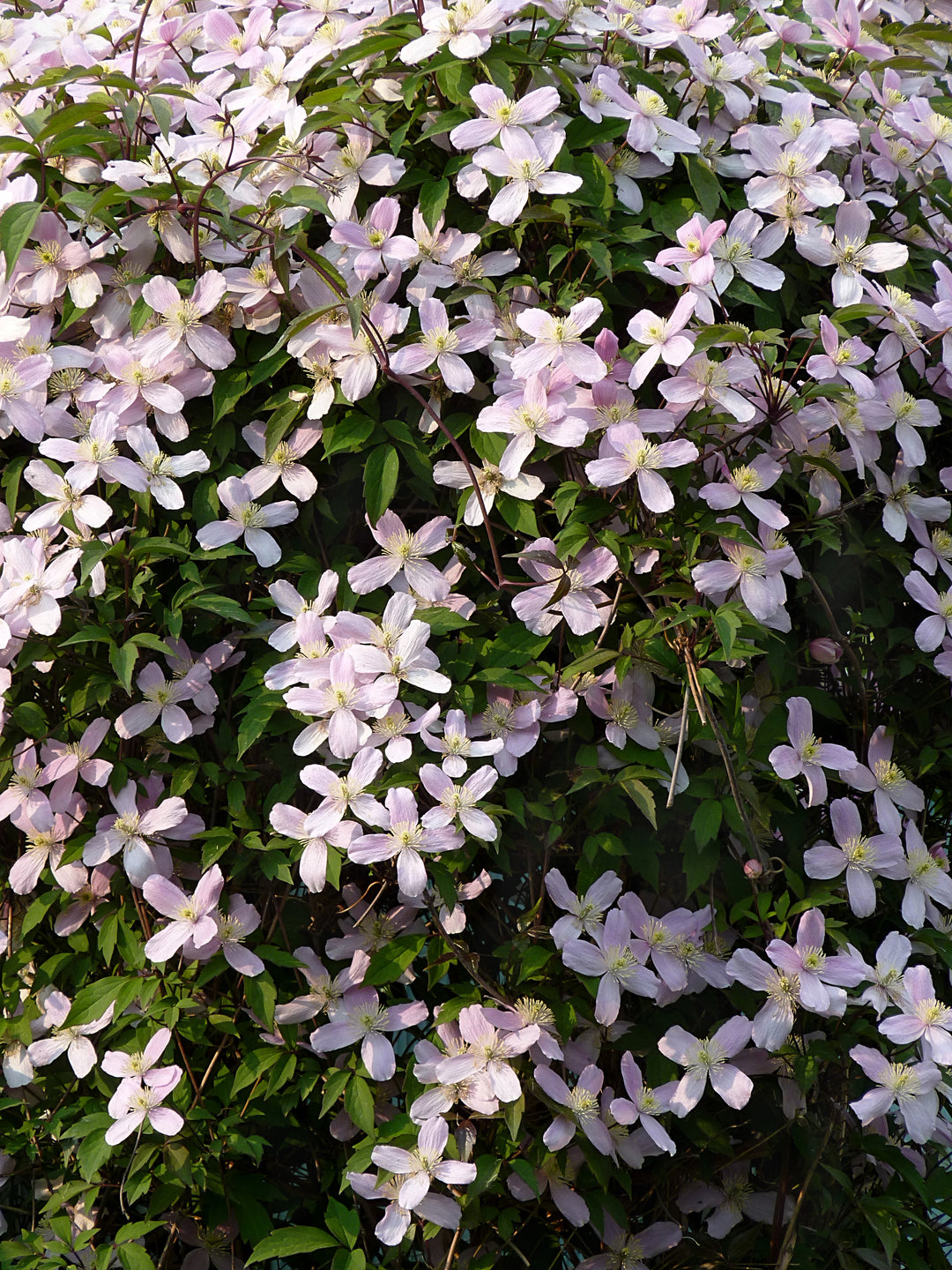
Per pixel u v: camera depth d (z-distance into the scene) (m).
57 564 1.17
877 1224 1.15
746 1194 1.21
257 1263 1.23
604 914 1.18
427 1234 1.16
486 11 1.19
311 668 1.16
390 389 1.23
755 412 1.19
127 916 1.21
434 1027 1.17
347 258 1.22
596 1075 1.14
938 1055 1.14
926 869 1.19
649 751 1.18
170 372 1.21
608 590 1.20
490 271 1.22
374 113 1.22
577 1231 1.21
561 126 1.23
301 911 1.22
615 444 1.15
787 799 1.22
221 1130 1.17
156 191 1.18
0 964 1.23
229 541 1.20
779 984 1.15
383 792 1.16
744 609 1.16
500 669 1.17
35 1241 1.19
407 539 1.19
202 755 1.23
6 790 1.21
